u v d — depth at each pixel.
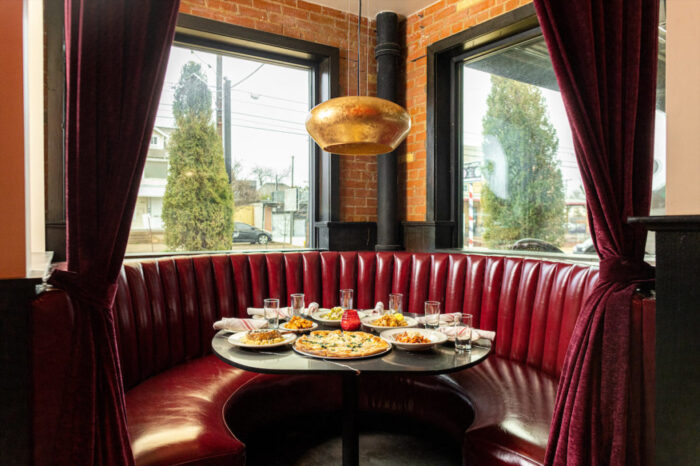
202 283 2.79
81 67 1.35
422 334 1.98
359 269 3.28
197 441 1.65
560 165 3.05
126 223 1.44
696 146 1.46
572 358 1.55
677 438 1.23
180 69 3.40
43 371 1.29
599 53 1.58
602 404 1.45
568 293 2.30
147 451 1.56
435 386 2.51
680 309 1.23
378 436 2.60
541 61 3.17
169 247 3.35
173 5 1.46
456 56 3.76
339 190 3.96
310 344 1.84
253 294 3.05
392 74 3.82
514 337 2.61
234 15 3.43
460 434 2.37
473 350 1.85
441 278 3.05
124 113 1.39
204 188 3.49
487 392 2.14
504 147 3.44
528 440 1.63
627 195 1.55
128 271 2.30
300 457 2.36
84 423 1.31
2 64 1.27
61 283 1.35
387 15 3.78
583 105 1.55
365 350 1.76
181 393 2.08
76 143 1.40
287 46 3.64
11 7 1.28
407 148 4.08
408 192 4.07
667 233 1.25
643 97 1.61
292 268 3.21
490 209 3.55
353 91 4.04
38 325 1.28
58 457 1.29
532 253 3.19
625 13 1.59
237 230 3.66
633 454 1.42
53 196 2.62
